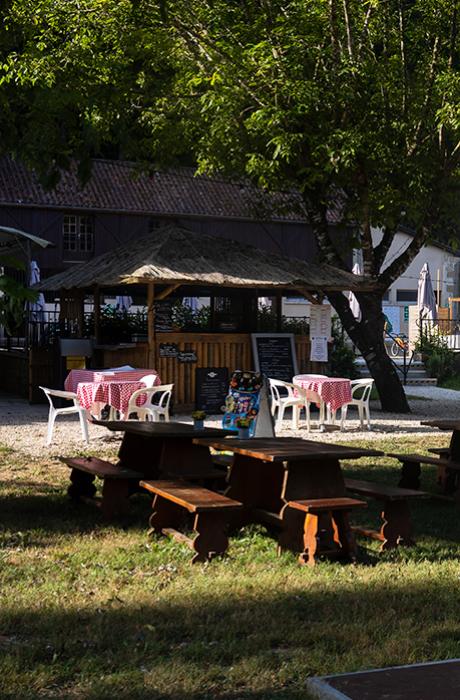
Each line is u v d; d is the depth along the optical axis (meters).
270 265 17.14
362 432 14.40
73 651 4.30
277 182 16.92
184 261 16.56
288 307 35.69
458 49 17.19
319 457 6.20
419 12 17.56
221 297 18.47
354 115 16.42
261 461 7.10
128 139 12.12
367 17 16.50
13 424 14.66
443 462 8.62
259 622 4.79
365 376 24.38
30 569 5.85
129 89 15.90
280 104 15.89
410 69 17.84
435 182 17.31
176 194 33.09
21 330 21.62
